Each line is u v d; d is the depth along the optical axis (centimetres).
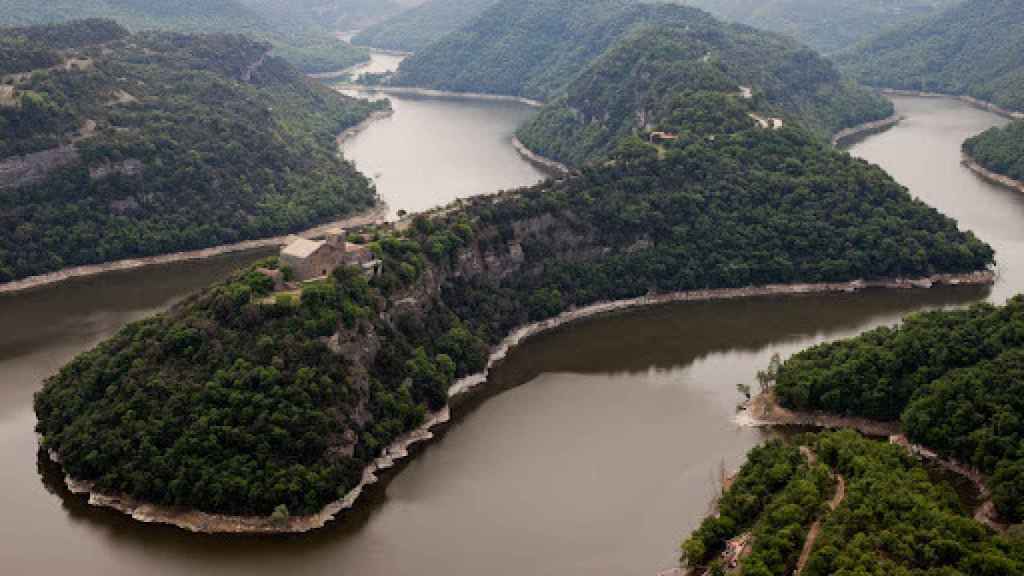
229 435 16275
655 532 15712
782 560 13625
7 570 14800
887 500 14288
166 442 16462
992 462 16100
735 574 13625
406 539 15662
